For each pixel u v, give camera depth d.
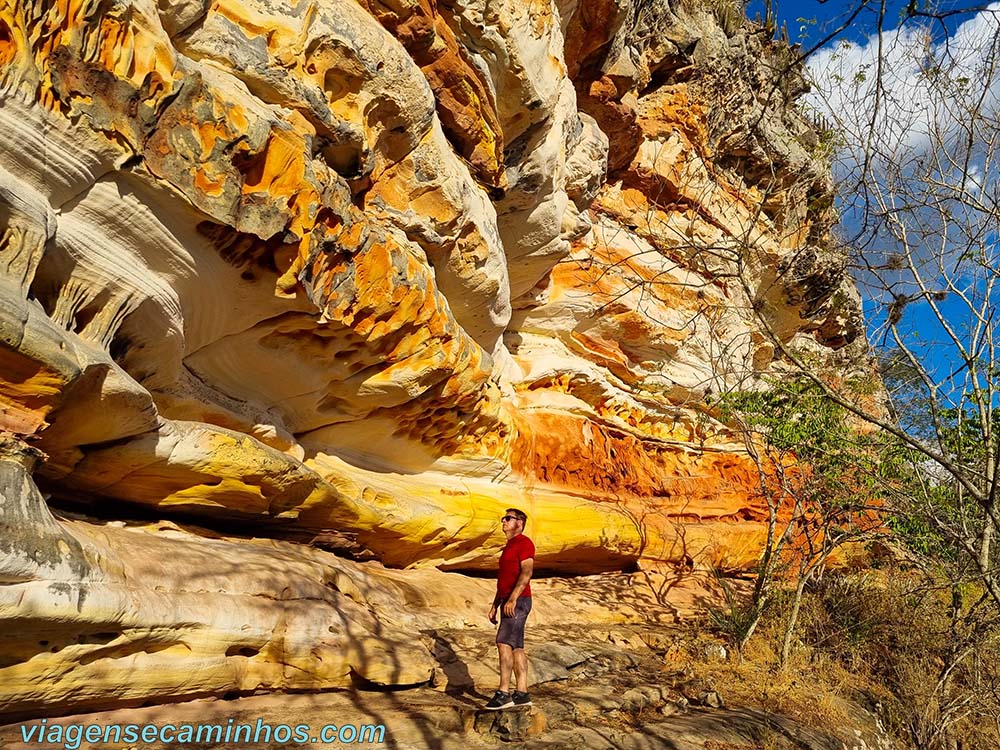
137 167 3.41
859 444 7.57
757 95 12.55
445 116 6.06
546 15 6.56
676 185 11.71
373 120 4.98
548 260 8.95
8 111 2.87
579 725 4.78
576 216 9.65
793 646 8.14
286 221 4.16
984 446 5.31
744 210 12.67
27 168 3.05
